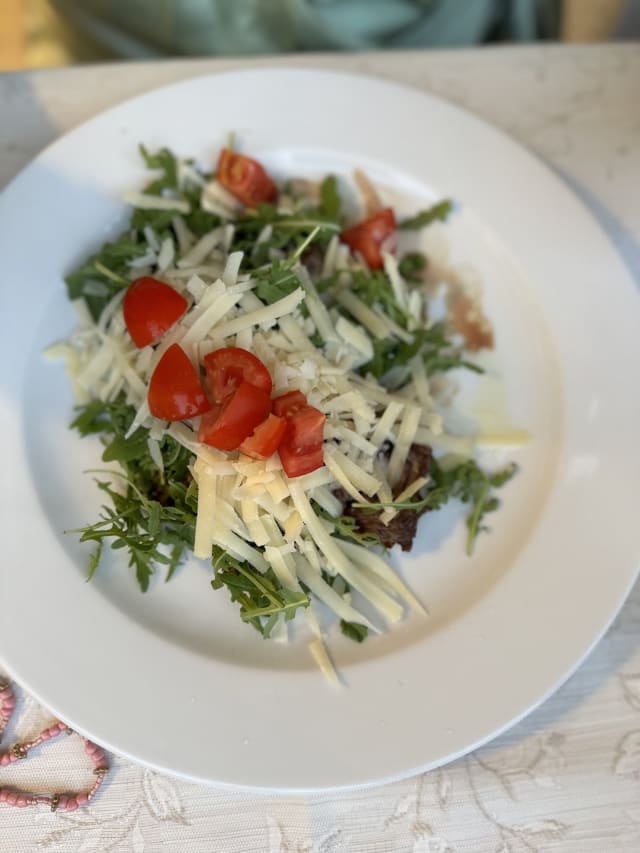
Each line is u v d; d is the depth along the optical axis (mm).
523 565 293
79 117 372
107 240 343
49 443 313
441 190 353
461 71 391
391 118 359
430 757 260
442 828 271
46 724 283
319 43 450
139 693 268
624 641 299
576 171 370
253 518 283
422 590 304
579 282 331
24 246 326
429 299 353
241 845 268
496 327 342
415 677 274
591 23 482
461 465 323
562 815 273
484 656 277
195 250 334
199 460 286
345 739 263
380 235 346
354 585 295
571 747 283
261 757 259
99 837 268
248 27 444
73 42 459
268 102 359
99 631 277
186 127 353
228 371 290
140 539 286
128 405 310
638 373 315
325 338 317
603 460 305
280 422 278
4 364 312
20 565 284
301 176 365
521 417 328
